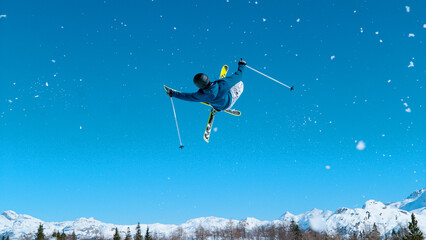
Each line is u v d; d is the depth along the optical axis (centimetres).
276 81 713
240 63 654
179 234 15488
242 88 655
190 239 14800
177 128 720
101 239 15875
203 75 560
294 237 8081
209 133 758
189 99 595
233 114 796
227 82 598
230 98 621
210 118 757
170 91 604
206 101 596
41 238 7250
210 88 570
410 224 5081
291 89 721
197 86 573
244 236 13038
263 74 697
